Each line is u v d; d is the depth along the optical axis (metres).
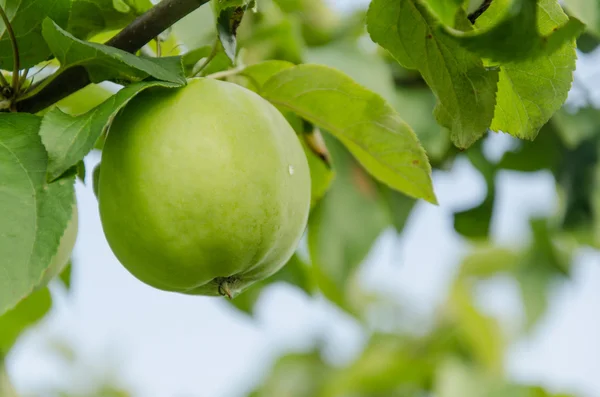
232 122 0.70
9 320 0.85
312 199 0.82
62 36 0.69
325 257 0.89
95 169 0.75
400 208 0.91
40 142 0.68
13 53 0.72
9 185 0.67
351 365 1.33
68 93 0.72
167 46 0.79
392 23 0.70
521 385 1.17
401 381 1.28
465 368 1.25
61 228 0.67
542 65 0.71
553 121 0.91
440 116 0.72
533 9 0.65
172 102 0.70
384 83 0.89
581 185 0.91
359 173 0.90
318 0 0.92
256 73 0.75
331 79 0.74
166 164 0.69
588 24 0.70
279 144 0.71
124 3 0.74
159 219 0.69
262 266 0.72
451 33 0.66
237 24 0.71
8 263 0.66
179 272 0.70
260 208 0.70
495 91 0.70
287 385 1.50
